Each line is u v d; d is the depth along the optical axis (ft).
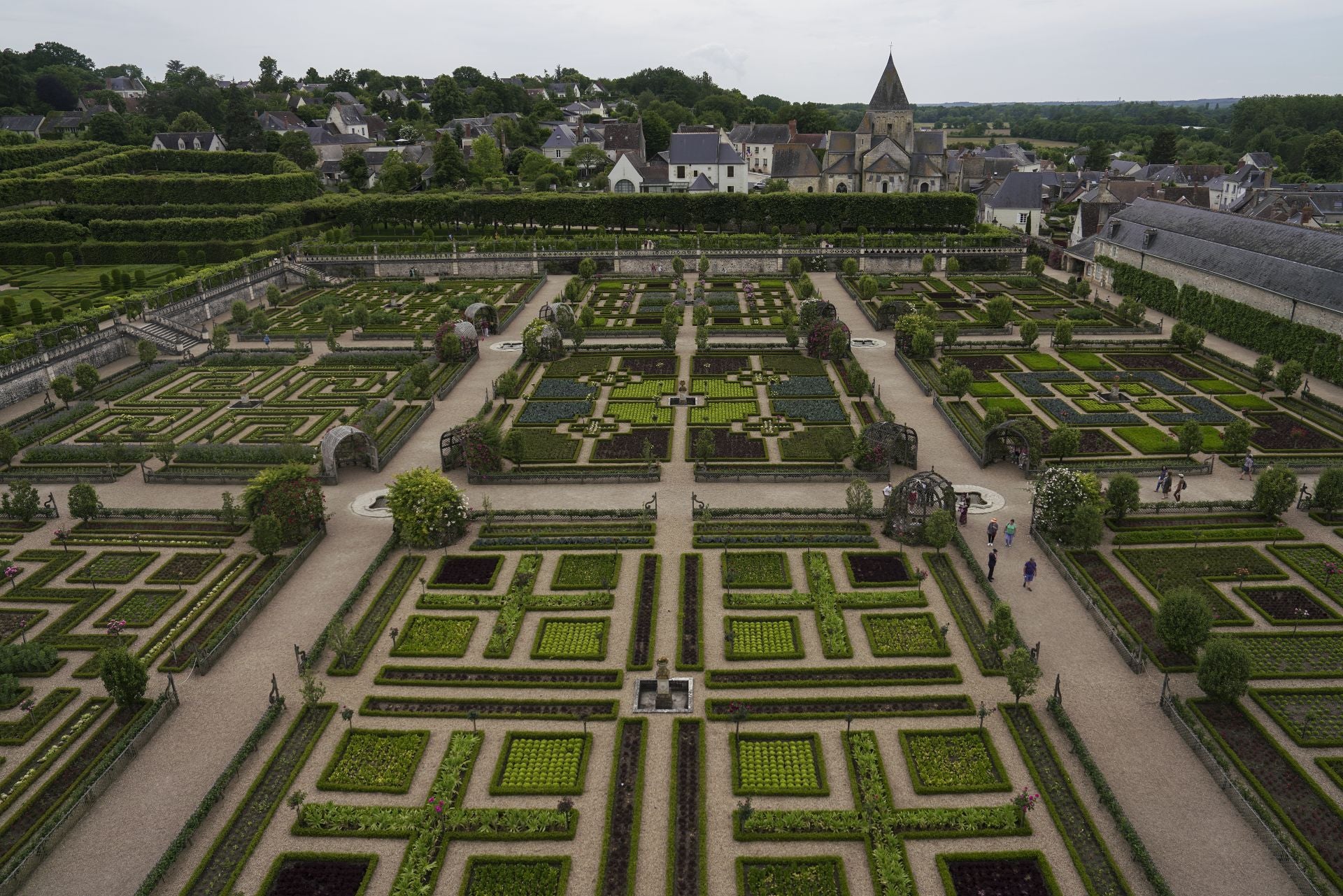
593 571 236.84
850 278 590.55
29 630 217.15
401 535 247.91
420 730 179.63
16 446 309.01
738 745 175.22
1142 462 299.17
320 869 148.77
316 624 216.54
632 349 432.25
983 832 153.28
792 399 363.35
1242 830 154.10
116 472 301.43
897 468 300.81
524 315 513.86
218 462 310.04
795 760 172.04
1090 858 148.77
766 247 634.84
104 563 244.63
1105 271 576.61
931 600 223.51
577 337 426.92
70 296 540.11
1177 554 242.58
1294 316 397.39
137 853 151.84
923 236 639.35
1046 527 249.75
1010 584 231.09
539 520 265.54
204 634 212.23
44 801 163.63
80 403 372.79
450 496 247.70
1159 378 385.09
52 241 646.74
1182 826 154.81
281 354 436.35
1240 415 342.44
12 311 454.81
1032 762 169.37
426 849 151.12
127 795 164.04
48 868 148.46
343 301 544.62
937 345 437.99
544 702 187.93
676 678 192.65
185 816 159.74
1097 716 182.09
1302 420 334.44
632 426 336.90
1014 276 602.03
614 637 209.05
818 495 280.31
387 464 307.78
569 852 151.53
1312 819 156.15
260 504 252.83
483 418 346.54
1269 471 259.60
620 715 184.03
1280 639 206.59
